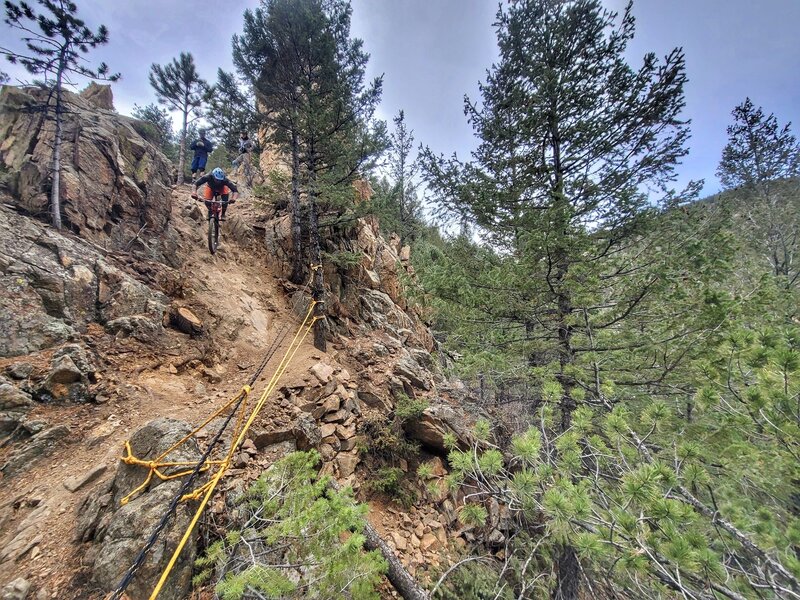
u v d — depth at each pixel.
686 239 5.72
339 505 3.64
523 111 7.45
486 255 7.66
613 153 7.33
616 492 3.68
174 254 9.40
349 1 12.12
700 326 4.81
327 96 11.98
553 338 6.91
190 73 19.03
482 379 8.76
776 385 2.97
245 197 14.94
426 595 5.07
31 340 5.52
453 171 7.68
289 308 10.96
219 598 3.28
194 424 5.59
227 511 4.30
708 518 3.21
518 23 7.71
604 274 6.38
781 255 14.18
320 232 12.69
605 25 6.92
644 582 3.85
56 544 3.47
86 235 7.68
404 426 8.14
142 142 10.20
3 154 7.76
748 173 16.97
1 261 5.86
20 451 4.41
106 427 5.06
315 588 3.33
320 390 7.75
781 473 3.02
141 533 3.29
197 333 7.83
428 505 7.01
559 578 5.79
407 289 8.04
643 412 3.78
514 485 3.76
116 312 6.89
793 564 2.29
